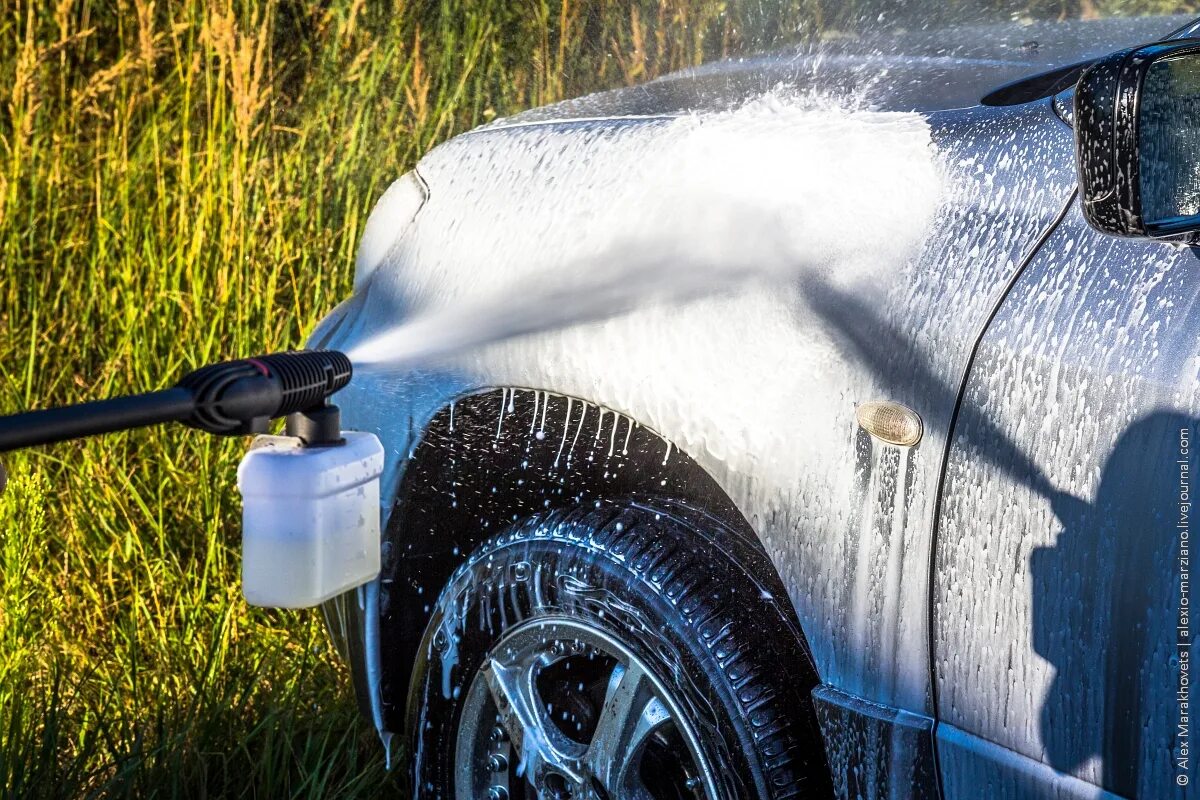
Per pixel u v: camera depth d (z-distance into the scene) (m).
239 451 4.26
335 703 3.39
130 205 5.02
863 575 2.09
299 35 5.51
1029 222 2.01
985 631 1.96
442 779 2.69
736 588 2.32
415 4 5.44
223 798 3.00
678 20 5.39
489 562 2.56
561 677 2.58
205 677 3.29
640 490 2.58
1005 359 1.95
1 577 3.77
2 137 5.22
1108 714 1.85
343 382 1.67
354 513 1.68
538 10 5.48
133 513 4.29
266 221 4.91
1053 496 1.89
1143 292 1.85
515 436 2.62
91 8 5.73
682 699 2.27
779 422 2.18
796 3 4.61
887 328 2.09
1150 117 1.66
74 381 4.73
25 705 3.21
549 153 2.73
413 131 5.27
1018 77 2.64
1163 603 1.78
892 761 2.07
